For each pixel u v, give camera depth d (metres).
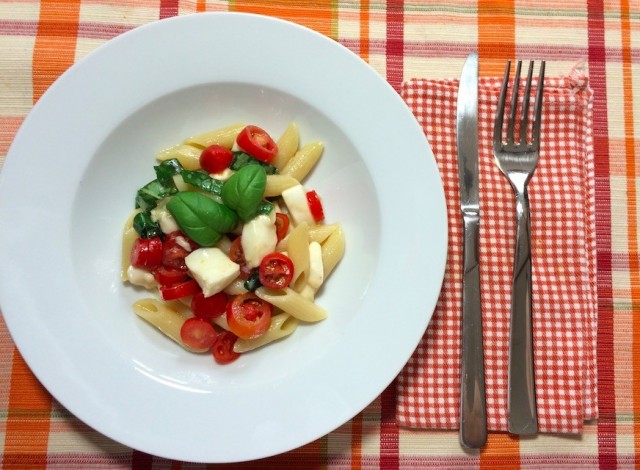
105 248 0.41
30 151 0.39
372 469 0.42
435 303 0.39
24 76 0.43
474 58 0.43
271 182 0.40
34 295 0.39
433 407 0.41
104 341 0.39
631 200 0.44
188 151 0.41
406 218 0.40
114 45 0.39
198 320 0.40
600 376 0.43
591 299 0.43
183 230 0.39
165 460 0.41
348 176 0.42
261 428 0.39
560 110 0.44
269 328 0.40
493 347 0.42
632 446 0.42
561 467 0.42
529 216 0.42
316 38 0.40
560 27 0.45
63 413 0.41
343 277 0.42
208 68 0.40
